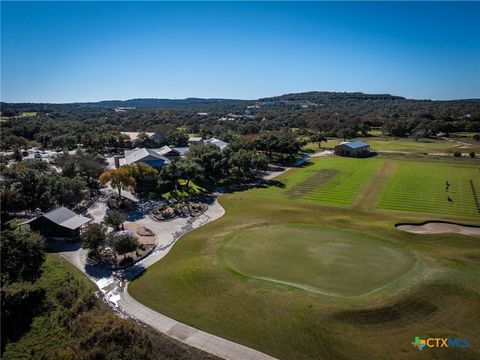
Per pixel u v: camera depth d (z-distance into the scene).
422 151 172.25
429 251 55.84
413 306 39.78
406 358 32.72
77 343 30.88
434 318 38.19
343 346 34.47
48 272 50.16
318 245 57.44
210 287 45.41
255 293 43.03
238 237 61.56
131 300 44.31
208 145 129.50
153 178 98.62
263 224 68.88
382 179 114.00
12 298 42.59
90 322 33.69
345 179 115.69
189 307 42.00
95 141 166.75
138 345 30.00
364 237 61.09
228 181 114.06
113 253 57.41
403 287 43.22
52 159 134.88
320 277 46.38
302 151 182.00
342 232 63.69
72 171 98.38
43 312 40.53
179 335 36.94
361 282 44.91
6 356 33.34
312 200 91.56
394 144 198.88
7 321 38.38
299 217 73.62
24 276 43.50
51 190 78.06
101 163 116.25
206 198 95.06
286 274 47.38
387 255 53.44
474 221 72.81
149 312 41.38
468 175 117.38
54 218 64.69
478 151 168.38
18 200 72.94
